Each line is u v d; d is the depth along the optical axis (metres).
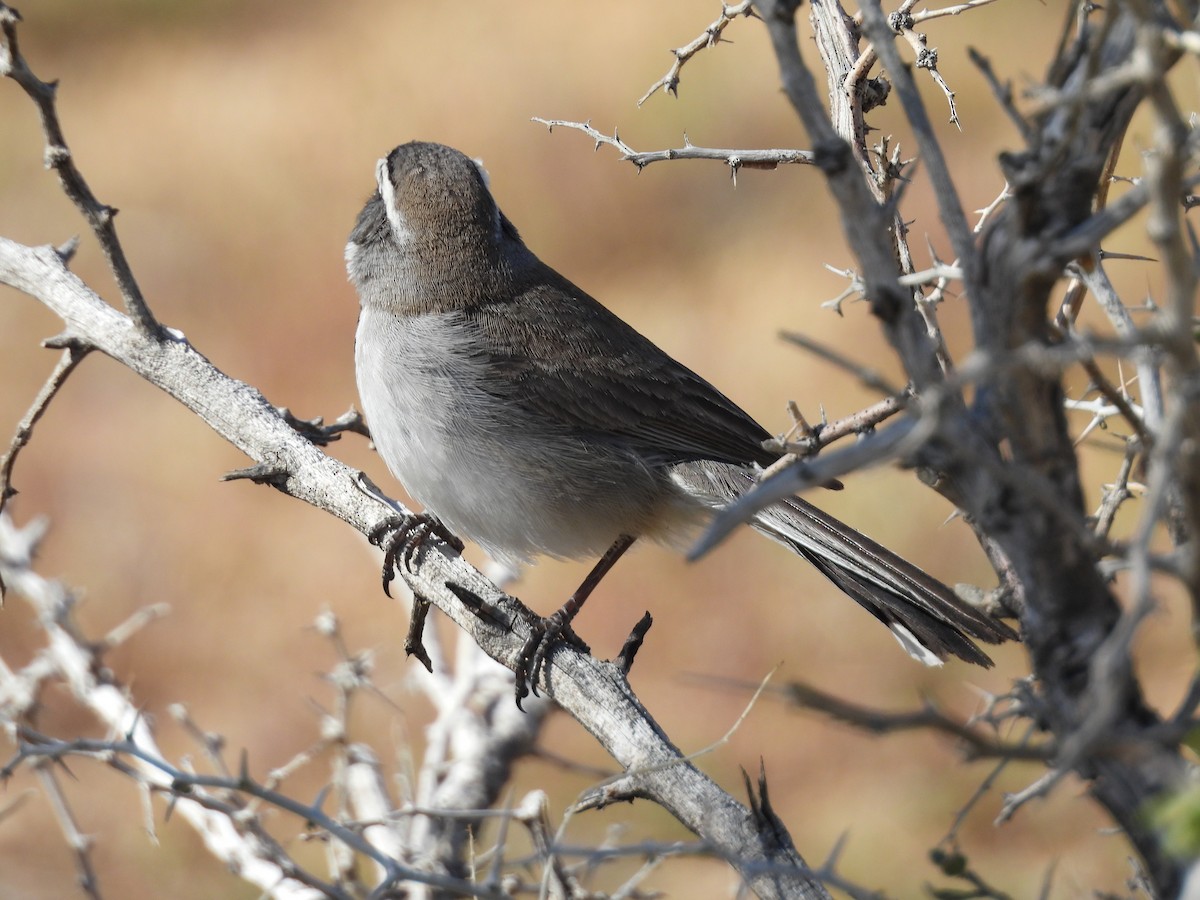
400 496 15.62
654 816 12.83
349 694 8.12
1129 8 2.87
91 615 17.72
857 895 4.21
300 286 23.06
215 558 18.77
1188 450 3.01
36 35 31.50
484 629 7.09
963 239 3.41
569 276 22.58
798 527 8.52
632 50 26.81
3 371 22.50
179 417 21.61
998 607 4.69
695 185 24.03
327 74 28.72
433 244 9.48
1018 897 11.54
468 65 27.70
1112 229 3.14
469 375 9.25
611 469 9.51
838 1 6.54
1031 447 3.31
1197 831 2.91
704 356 20.09
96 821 13.80
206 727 15.47
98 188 25.73
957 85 22.67
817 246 22.33
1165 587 11.19
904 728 3.07
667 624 16.67
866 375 2.91
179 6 32.38
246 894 12.69
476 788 7.91
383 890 5.01
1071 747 2.81
